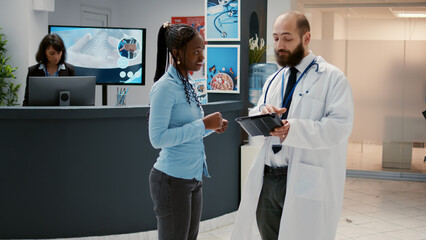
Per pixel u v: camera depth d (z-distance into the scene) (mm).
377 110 7824
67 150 4195
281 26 2602
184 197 2654
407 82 7695
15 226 4242
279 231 2631
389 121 7793
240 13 5250
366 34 8930
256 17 6117
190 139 2590
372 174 7809
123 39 7051
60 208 4227
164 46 2771
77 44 6973
